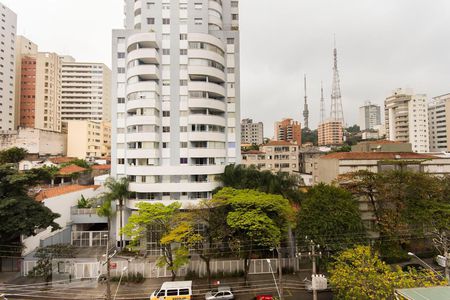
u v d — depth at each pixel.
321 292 28.91
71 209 43.91
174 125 45.31
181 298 27.08
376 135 156.38
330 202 30.95
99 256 37.44
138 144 43.59
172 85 45.75
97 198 45.72
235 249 30.78
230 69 49.03
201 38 45.62
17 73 112.31
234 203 30.38
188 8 47.00
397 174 35.25
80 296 28.47
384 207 35.06
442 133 108.25
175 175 43.25
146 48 44.56
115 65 46.22
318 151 81.38
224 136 47.31
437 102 113.06
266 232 28.52
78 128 103.06
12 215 30.28
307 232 29.97
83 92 142.00
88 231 42.91
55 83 118.38
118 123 45.78
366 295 20.06
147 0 46.53
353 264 24.00
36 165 69.56
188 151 44.62
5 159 72.56
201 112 46.47
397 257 32.84
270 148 79.81
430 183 34.41
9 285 29.86
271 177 40.00
